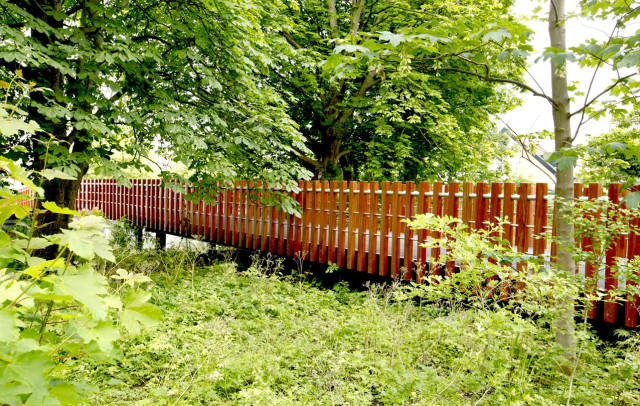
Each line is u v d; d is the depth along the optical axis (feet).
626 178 9.92
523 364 10.50
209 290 20.48
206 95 25.54
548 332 11.91
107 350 3.57
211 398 10.64
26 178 3.66
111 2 22.03
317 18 42.19
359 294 22.02
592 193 15.02
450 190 20.02
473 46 10.61
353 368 12.75
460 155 43.47
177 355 12.41
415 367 12.24
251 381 11.92
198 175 26.07
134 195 48.26
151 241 40.37
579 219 11.27
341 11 44.50
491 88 44.52
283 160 29.66
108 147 23.07
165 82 23.75
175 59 23.13
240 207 31.99
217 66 23.99
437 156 44.62
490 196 18.54
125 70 20.68
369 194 23.61
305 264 27.55
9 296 3.12
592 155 10.43
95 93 20.33
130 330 3.73
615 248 14.53
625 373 10.39
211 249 35.09
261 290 21.24
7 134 3.64
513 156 47.78
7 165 3.53
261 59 24.18
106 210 54.29
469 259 10.08
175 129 19.95
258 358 12.52
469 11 33.35
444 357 12.88
